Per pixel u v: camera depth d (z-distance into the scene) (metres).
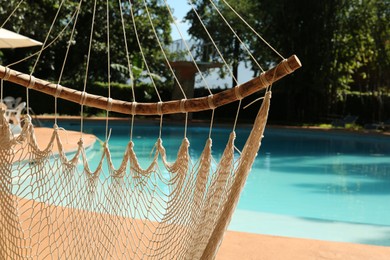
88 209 2.59
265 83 2.03
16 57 21.89
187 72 19.39
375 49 20.69
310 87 20.70
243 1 26.12
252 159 1.96
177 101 2.39
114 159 9.23
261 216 5.38
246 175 1.94
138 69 23.72
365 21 20.53
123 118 18.72
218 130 17.34
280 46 21.09
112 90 22.05
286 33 20.64
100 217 2.59
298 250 3.46
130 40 24.25
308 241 3.69
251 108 22.25
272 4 20.67
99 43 22.97
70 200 2.58
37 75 22.86
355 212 6.45
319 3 20.08
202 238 2.09
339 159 11.51
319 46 20.36
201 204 2.21
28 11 18.77
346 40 20.83
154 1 26.30
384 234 4.80
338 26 20.45
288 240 3.70
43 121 16.56
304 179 8.81
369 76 21.52
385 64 20.56
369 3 20.44
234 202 1.90
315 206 6.76
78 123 16.98
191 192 2.29
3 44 11.14
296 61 1.94
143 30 24.33
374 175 9.34
